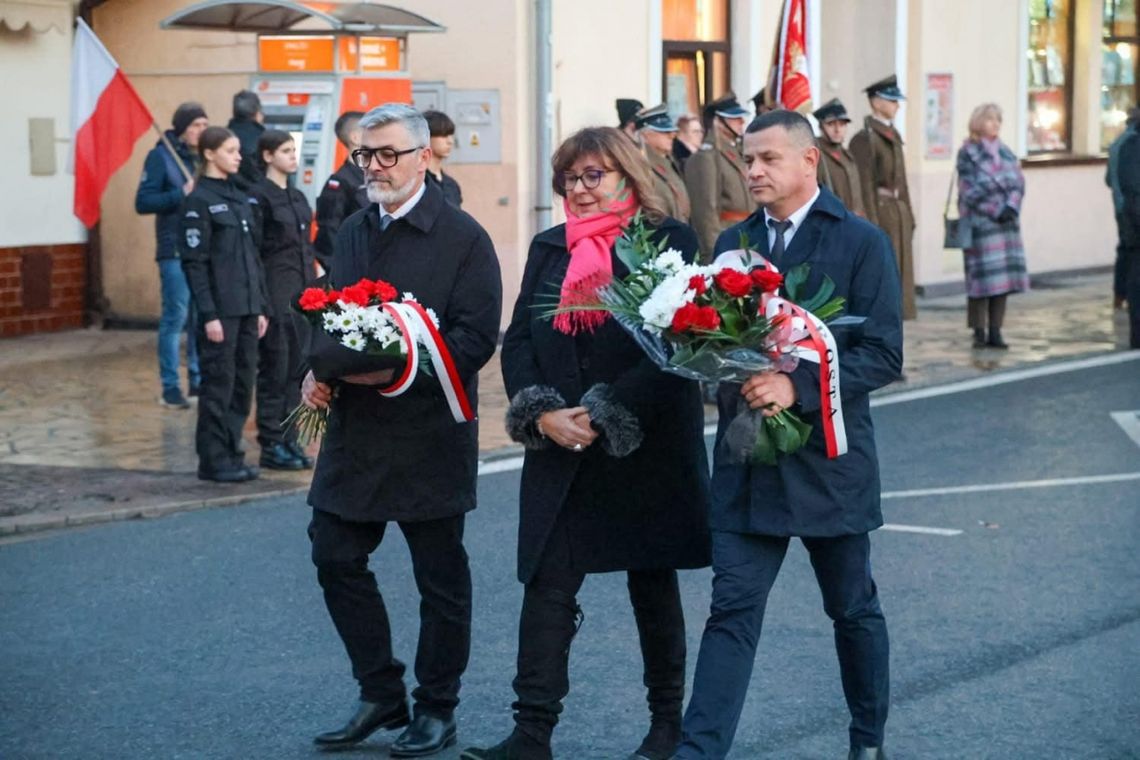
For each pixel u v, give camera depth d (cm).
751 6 2053
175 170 1397
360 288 598
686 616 814
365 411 618
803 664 739
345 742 640
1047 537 965
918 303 2194
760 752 633
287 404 1169
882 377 552
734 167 1413
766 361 527
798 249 564
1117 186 1714
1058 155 2525
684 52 2011
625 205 586
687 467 594
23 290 1777
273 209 1141
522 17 1720
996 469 1159
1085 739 646
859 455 561
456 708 686
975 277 1731
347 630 637
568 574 589
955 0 2272
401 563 920
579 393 586
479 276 624
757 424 539
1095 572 888
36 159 1767
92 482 1119
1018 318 2016
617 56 1864
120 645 773
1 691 708
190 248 1095
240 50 1780
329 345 591
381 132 616
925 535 970
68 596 855
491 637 784
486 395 1464
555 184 593
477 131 1730
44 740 650
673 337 532
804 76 1543
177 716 678
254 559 927
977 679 716
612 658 749
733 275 525
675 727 615
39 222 1783
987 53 2338
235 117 1438
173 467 1173
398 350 596
